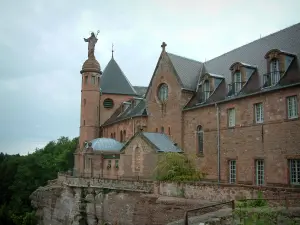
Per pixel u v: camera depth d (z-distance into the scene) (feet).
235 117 106.52
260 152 96.68
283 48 104.53
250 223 52.37
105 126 199.21
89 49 206.18
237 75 111.86
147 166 119.75
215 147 112.88
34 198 188.75
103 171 155.74
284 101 90.84
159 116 141.49
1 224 233.14
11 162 273.95
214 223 51.67
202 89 125.49
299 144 85.66
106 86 214.07
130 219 104.06
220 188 76.84
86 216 130.93
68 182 151.33
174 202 83.66
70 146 280.10
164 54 142.00
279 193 64.03
